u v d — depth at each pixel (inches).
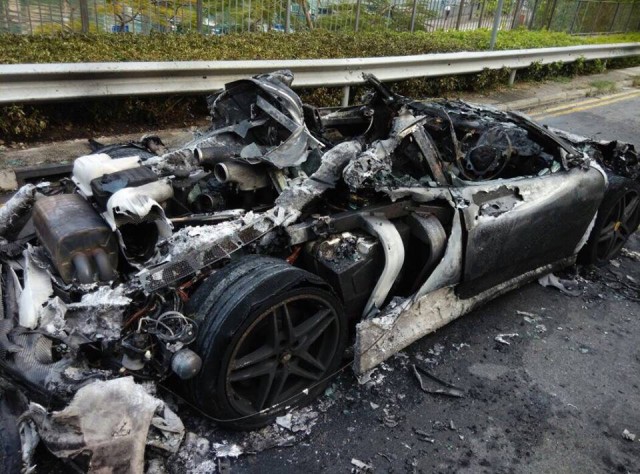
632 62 591.2
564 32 693.9
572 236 173.0
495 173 161.0
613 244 198.5
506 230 146.2
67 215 109.4
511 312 166.4
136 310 104.3
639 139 344.5
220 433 112.1
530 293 177.8
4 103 207.5
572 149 171.9
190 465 103.9
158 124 261.6
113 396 89.9
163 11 372.5
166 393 115.6
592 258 191.6
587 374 142.8
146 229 118.2
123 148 161.2
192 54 296.2
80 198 118.4
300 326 113.9
